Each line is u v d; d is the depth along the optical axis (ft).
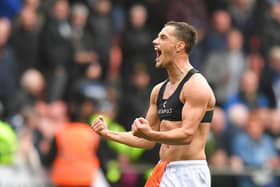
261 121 140.26
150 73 147.43
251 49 165.07
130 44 146.72
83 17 143.02
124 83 143.43
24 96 127.03
